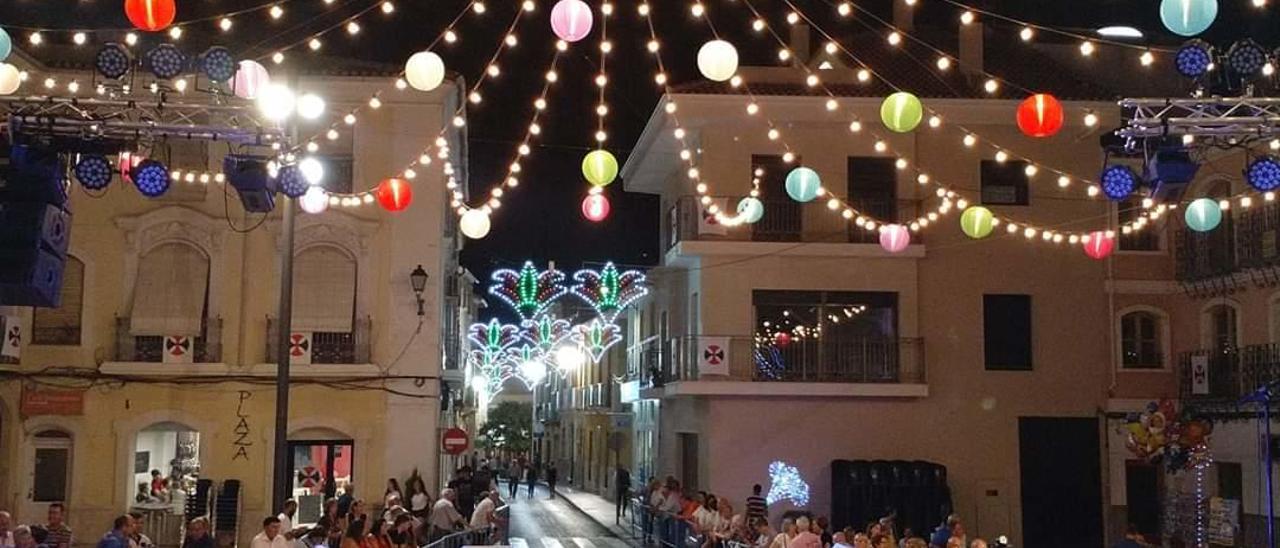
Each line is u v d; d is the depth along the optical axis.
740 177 26.83
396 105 25.73
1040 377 26.84
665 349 30.03
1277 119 12.32
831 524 25.72
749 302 26.53
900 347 26.53
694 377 26.72
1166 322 27.02
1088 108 26.17
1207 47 12.29
